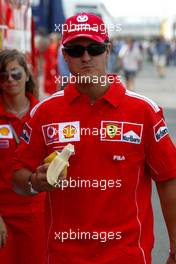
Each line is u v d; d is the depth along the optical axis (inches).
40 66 813.2
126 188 156.3
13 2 358.9
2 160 217.8
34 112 160.9
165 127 159.9
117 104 155.9
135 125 156.3
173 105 932.0
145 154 159.3
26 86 227.1
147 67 2349.9
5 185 217.8
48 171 150.7
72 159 155.6
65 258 156.9
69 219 156.9
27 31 404.5
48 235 159.8
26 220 219.5
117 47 1151.0
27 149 162.7
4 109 219.6
